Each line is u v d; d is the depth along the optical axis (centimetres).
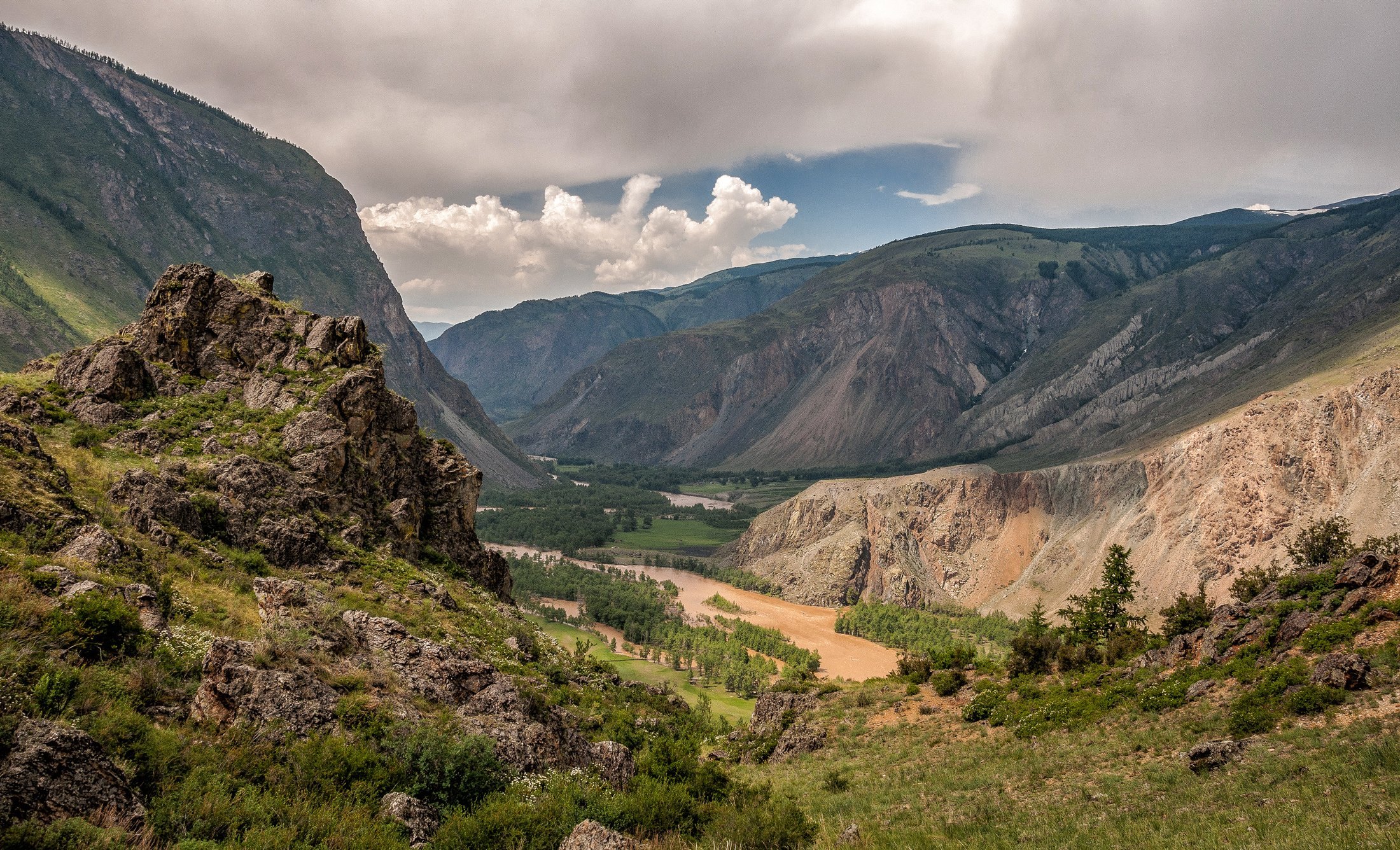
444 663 2980
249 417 5466
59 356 5809
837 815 3609
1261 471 17150
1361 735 2883
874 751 5006
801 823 2908
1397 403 15700
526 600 17412
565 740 2962
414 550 5819
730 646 15512
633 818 2508
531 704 3036
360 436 5753
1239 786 2812
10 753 1502
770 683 13625
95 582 2650
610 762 3016
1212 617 5003
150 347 5744
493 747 2494
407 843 1906
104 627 2312
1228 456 18188
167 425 5103
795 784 4422
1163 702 4112
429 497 6556
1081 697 4716
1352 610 3906
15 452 3491
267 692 2248
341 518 5119
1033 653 5809
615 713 4912
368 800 2025
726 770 5156
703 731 6681
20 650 2058
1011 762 4062
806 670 13525
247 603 3538
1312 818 2320
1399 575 3912
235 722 2145
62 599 2405
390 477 5994
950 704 5653
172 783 1781
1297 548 6469
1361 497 14838
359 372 5944
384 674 2728
